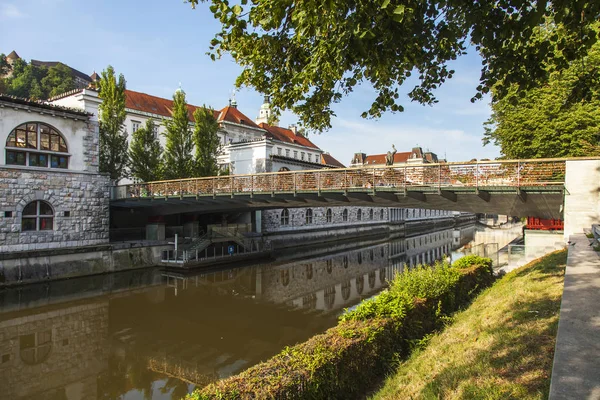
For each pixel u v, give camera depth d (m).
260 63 7.25
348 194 17.22
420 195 15.64
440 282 9.87
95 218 23.78
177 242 26.34
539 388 4.12
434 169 15.03
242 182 21.38
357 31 4.81
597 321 4.05
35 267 19.83
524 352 5.17
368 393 6.30
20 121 20.59
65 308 16.88
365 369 6.54
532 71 6.00
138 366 11.09
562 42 5.79
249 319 15.62
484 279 12.96
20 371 10.89
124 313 16.42
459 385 4.91
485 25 5.43
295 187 18.61
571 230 11.43
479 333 6.80
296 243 38.66
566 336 3.70
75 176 22.92
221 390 4.88
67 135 22.61
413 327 8.05
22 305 17.02
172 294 19.61
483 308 8.67
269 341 12.95
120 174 28.62
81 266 21.64
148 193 25.36
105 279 21.78
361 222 49.81
